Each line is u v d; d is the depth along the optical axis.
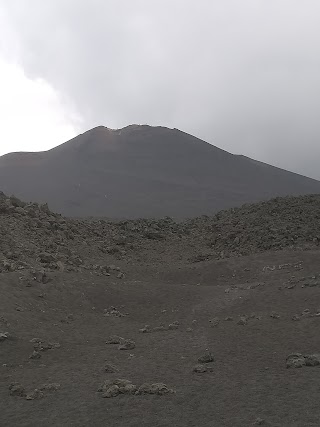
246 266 31.73
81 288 24.44
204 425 9.16
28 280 23.28
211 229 45.06
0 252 27.69
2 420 9.95
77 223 41.25
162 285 27.08
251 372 12.80
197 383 11.97
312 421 8.86
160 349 16.09
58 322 19.91
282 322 18.56
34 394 11.35
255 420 9.06
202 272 31.59
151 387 11.36
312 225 39.78
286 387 11.13
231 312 21.62
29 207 39.03
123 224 45.44
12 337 16.83
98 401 10.84
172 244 41.44
